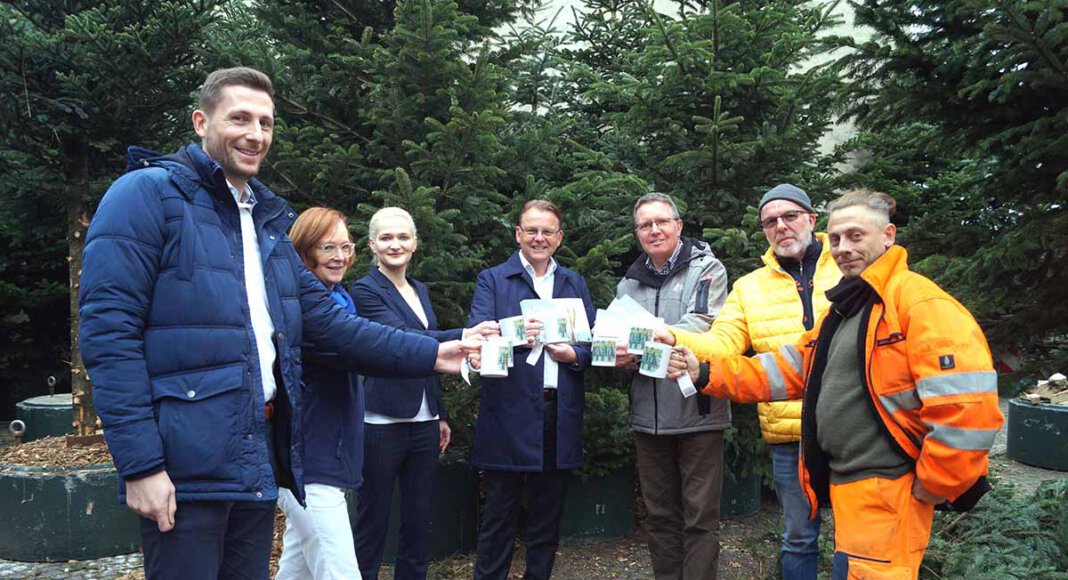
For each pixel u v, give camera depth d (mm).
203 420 1828
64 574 4059
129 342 1776
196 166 1976
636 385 3428
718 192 4746
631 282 3648
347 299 3094
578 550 4555
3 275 8562
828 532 4180
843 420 2264
